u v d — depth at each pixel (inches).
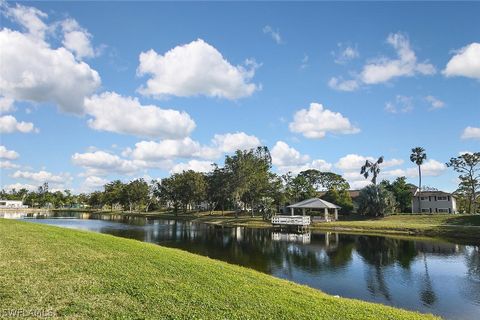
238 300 492.7
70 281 510.9
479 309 751.7
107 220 3481.8
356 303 601.0
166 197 4778.5
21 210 6117.1
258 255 1401.3
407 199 3521.2
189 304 454.6
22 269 558.6
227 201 4128.9
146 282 537.6
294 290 622.2
